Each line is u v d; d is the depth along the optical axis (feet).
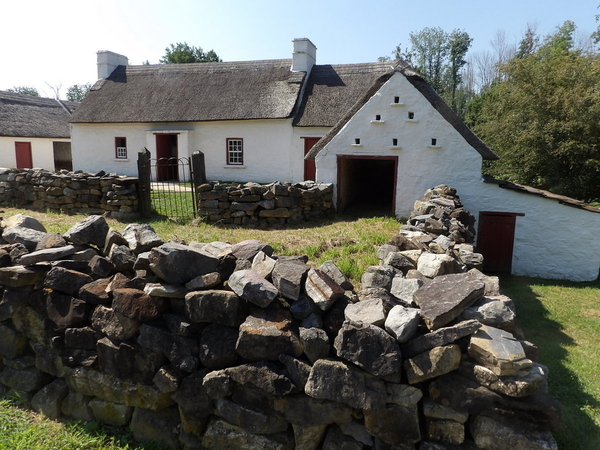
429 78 164.04
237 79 74.13
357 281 17.76
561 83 51.83
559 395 14.85
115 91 77.97
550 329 21.89
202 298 10.99
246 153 69.56
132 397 12.14
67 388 13.35
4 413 13.16
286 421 10.58
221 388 10.66
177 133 70.90
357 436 10.15
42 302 13.20
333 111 65.57
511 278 34.40
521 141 52.54
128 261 12.97
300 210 34.45
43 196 37.99
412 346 9.40
